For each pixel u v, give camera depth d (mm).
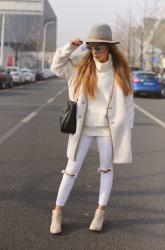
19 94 28219
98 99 4637
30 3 88188
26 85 44406
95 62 4605
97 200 5902
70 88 4699
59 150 9281
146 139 11148
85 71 4605
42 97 25578
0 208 5492
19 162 8031
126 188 6508
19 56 84375
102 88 4609
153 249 4410
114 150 4699
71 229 4867
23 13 87938
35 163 7984
